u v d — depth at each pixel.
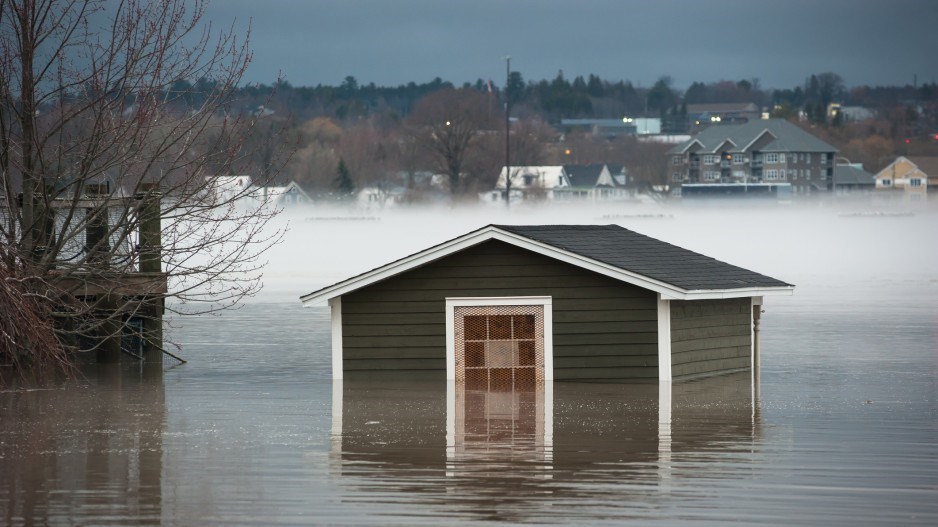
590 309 43.53
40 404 38.91
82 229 46.03
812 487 26.38
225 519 23.98
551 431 33.50
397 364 44.19
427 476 27.56
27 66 44.72
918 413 36.72
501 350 43.81
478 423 34.88
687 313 44.41
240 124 52.22
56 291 44.62
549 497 25.58
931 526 23.39
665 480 27.08
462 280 43.84
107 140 46.06
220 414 36.72
